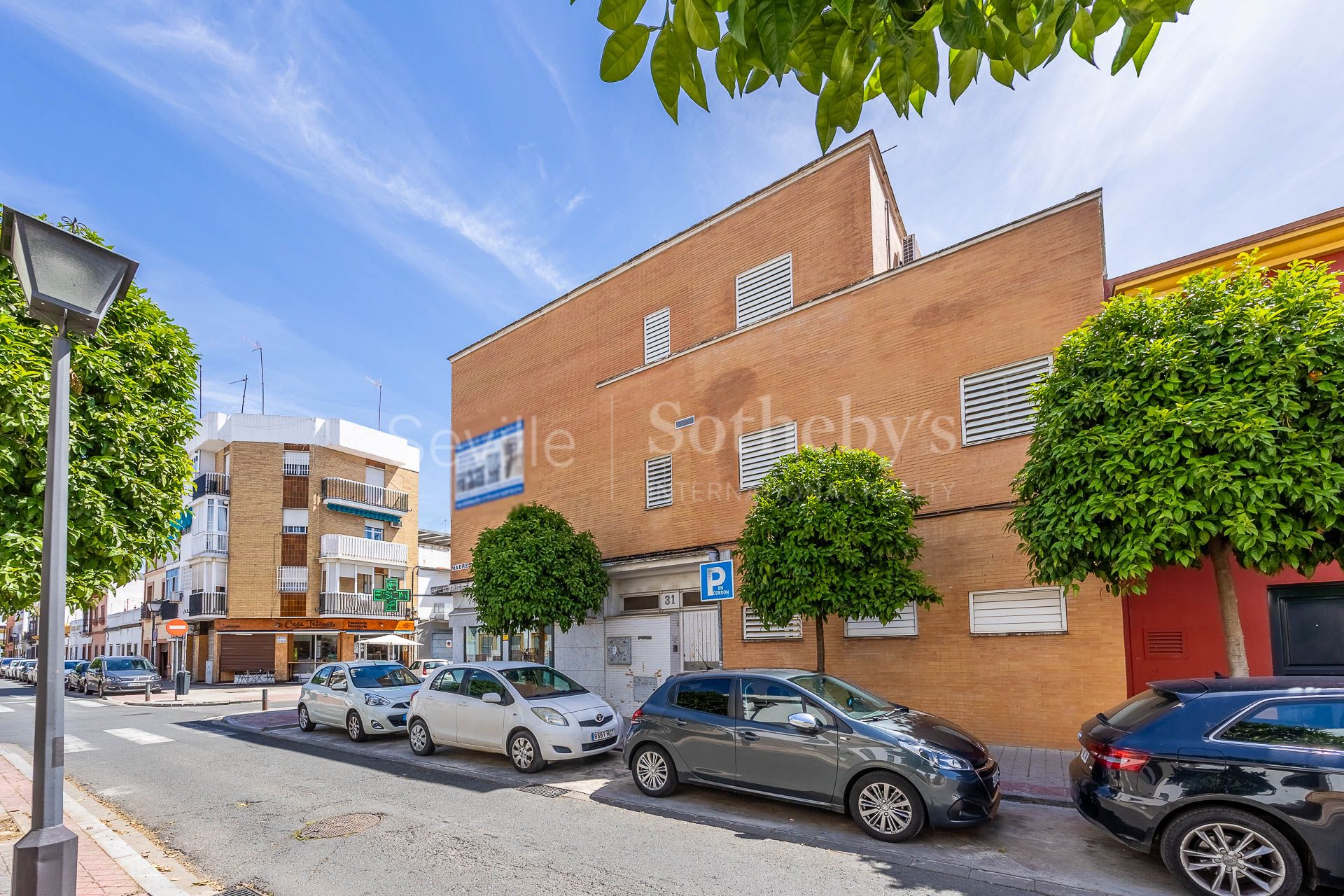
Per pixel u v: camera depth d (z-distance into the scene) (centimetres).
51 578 412
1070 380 780
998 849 631
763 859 615
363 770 1038
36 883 390
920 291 1201
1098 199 1047
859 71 233
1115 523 720
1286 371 665
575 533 1566
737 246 1527
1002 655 1048
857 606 950
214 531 3366
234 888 570
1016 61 227
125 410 638
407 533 4003
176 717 1900
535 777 948
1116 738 573
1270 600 905
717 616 1400
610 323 1753
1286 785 498
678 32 207
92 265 432
